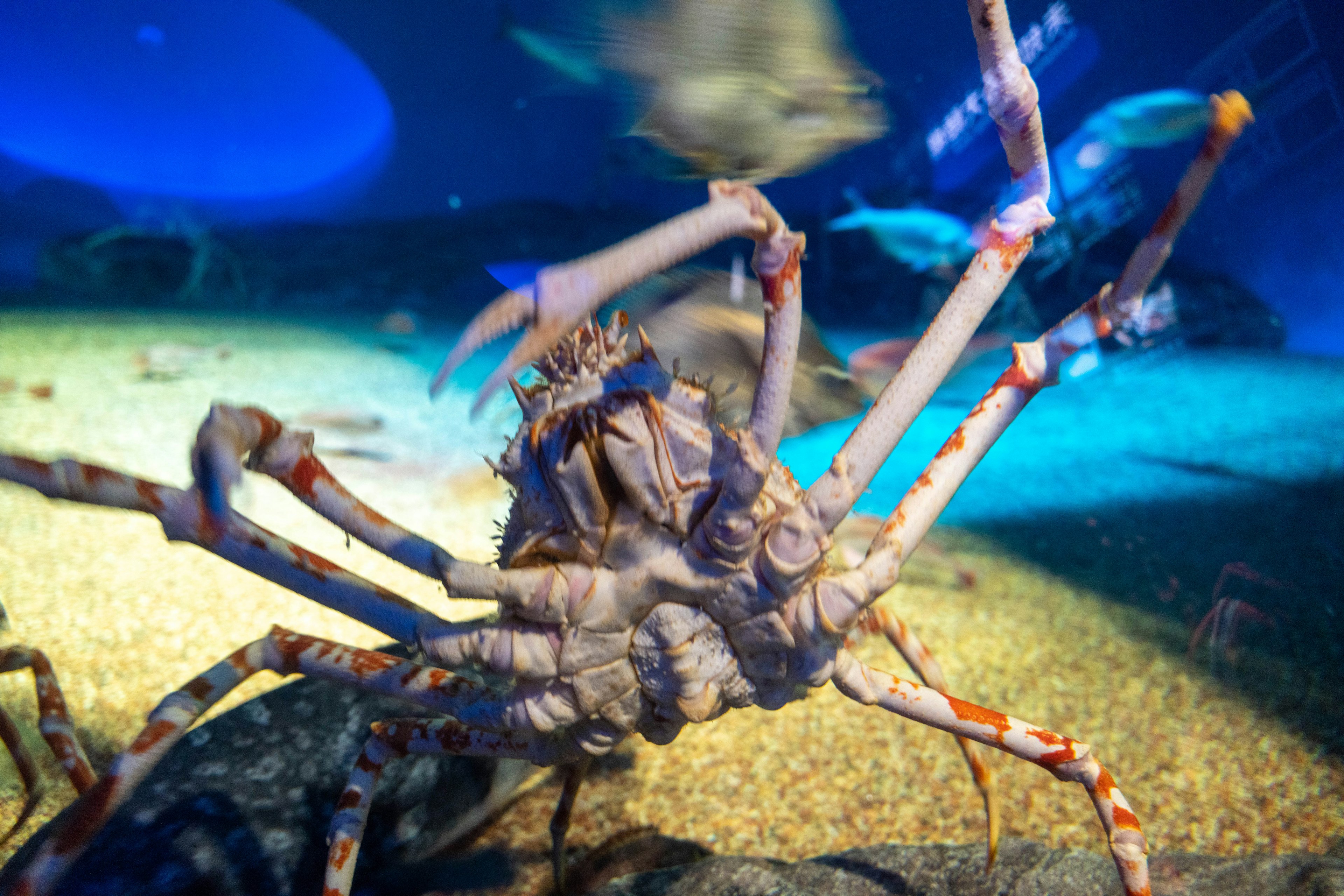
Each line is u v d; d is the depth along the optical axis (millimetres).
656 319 1805
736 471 974
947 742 2543
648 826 2154
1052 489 5465
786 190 15453
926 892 1604
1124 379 8867
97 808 1077
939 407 7840
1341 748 2463
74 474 1021
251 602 3213
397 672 1269
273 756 1831
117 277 11375
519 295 806
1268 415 6844
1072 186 11914
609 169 9352
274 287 12094
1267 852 2064
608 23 1524
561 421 996
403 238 14352
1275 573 3777
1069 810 2242
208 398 6246
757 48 1466
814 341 2480
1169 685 2891
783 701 1256
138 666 2742
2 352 7031
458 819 2012
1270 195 11938
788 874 1705
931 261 6664
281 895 1638
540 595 1056
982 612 3504
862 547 3250
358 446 5371
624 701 1165
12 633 2824
